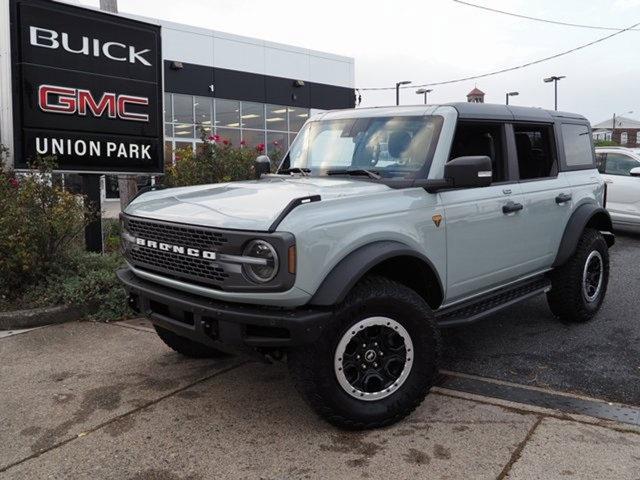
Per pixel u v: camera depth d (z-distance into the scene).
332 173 4.38
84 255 6.78
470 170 3.75
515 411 3.78
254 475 3.05
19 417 3.73
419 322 3.56
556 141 5.45
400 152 4.21
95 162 7.11
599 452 3.24
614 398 4.02
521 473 3.03
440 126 4.19
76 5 6.83
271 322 3.13
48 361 4.70
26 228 5.84
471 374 4.47
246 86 23.08
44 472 3.10
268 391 4.11
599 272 5.83
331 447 3.32
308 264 3.16
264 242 3.11
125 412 3.79
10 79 6.41
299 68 24.89
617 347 5.07
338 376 3.35
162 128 7.72
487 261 4.42
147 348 5.02
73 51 6.84
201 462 3.18
